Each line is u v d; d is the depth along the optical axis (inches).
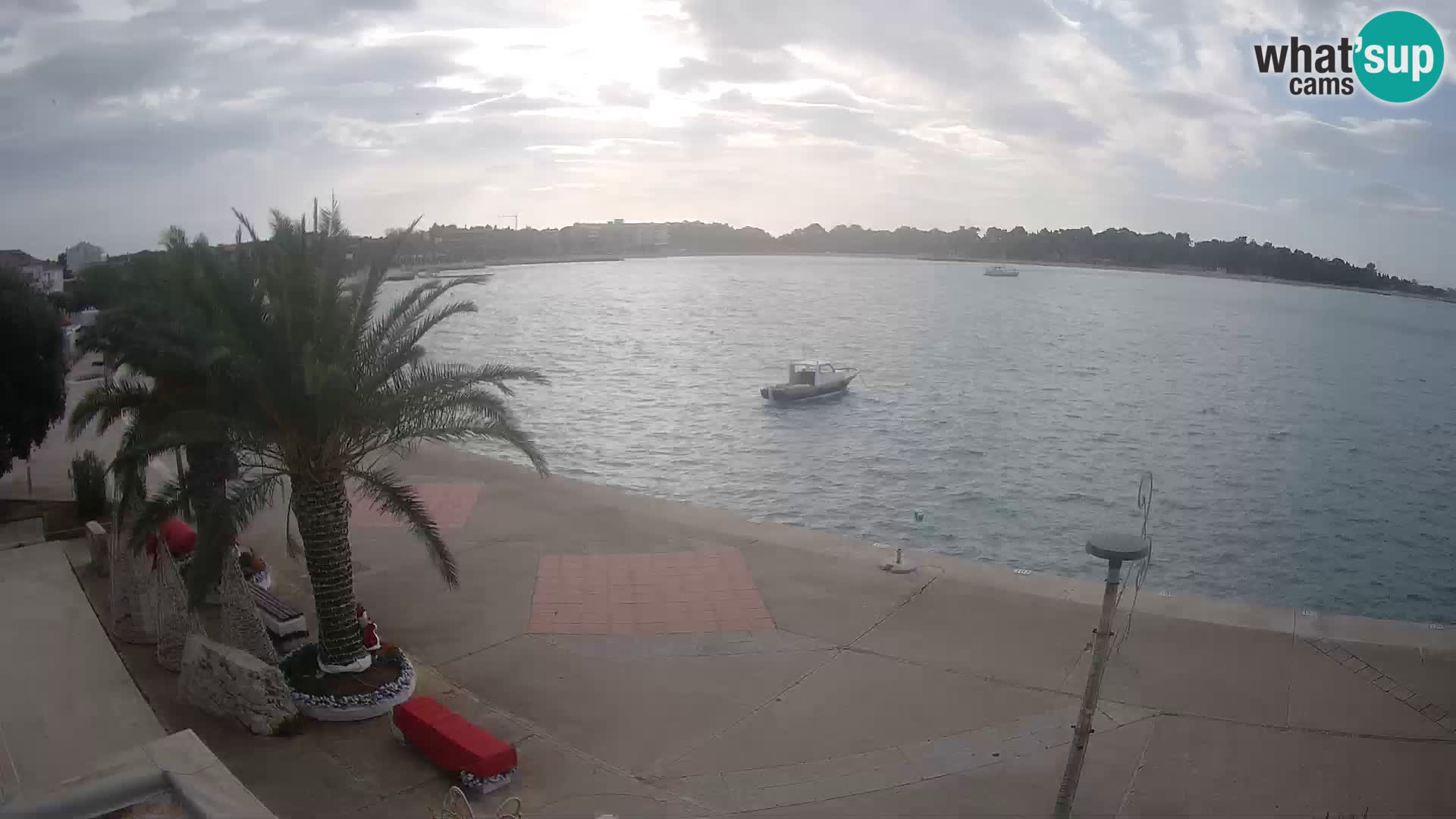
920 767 510.6
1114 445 2144.4
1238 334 5374.0
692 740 540.4
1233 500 1685.5
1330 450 2182.6
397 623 706.8
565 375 3063.5
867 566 824.3
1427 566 1363.2
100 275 689.0
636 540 892.0
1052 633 684.1
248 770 498.3
